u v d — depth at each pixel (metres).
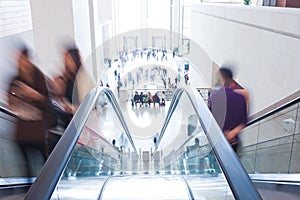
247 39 6.77
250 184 1.75
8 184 3.09
